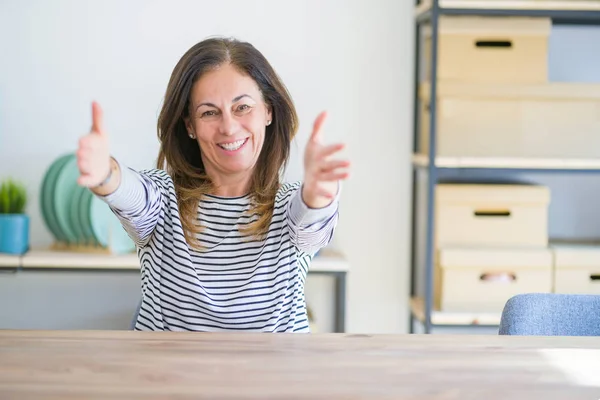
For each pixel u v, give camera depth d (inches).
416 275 146.0
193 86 72.4
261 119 72.6
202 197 73.3
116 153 138.6
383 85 141.2
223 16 138.0
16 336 54.6
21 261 123.4
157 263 71.8
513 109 130.9
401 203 143.5
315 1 139.1
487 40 130.8
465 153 131.1
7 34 136.3
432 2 127.3
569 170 129.6
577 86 131.1
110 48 137.3
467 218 132.3
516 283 131.7
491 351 53.9
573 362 51.8
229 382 45.6
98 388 44.3
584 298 75.1
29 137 137.9
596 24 143.9
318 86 140.3
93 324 141.9
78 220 131.0
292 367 48.7
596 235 146.3
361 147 142.0
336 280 143.0
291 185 74.7
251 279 70.9
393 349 53.4
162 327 72.1
